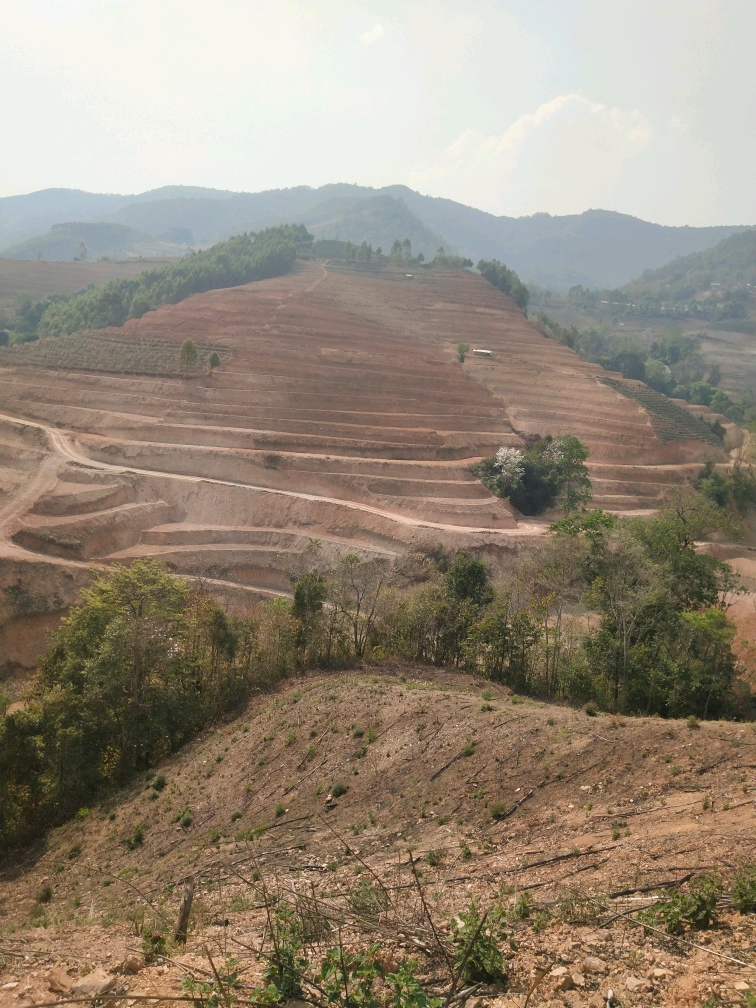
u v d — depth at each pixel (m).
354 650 37.91
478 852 16.61
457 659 37.28
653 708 32.75
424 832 18.81
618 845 14.80
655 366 195.88
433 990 8.73
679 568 44.34
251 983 8.86
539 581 45.16
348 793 22.30
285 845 19.88
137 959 10.49
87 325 155.62
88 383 110.12
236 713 33.03
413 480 90.00
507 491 95.19
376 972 7.93
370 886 12.04
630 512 98.56
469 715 24.47
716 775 17.44
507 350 160.75
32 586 65.69
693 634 34.50
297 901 11.02
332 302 173.25
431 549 74.50
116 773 30.92
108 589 35.53
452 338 164.62
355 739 25.55
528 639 36.25
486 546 76.00
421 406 115.50
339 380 119.75
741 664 42.00
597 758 19.77
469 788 20.28
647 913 10.97
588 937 10.44
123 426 96.88
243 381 112.06
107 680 31.33
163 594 35.41
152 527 80.88
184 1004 8.68
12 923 20.06
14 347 130.50
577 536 46.00
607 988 8.68
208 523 83.19
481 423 115.00
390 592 43.16
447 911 12.31
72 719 31.02
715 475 105.75
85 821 27.41
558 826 17.05
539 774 19.83
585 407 130.38
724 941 9.79
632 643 34.34
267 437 95.50
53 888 22.70
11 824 28.47
